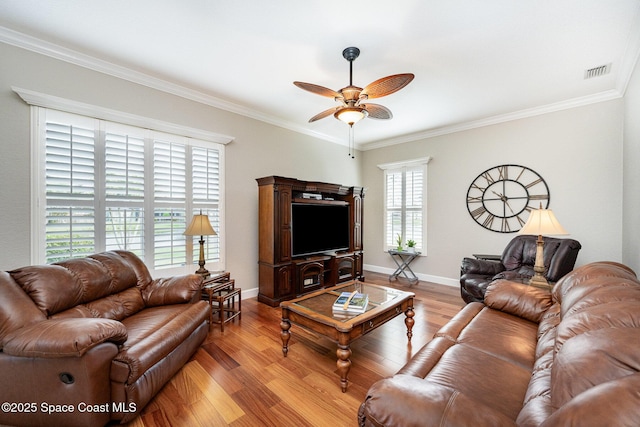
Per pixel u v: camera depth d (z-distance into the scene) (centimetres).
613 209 327
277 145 430
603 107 332
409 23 212
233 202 375
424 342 254
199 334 232
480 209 425
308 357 227
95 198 266
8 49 227
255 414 163
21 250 231
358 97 241
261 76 297
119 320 209
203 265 308
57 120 247
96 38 234
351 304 219
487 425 74
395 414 83
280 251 366
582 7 194
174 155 320
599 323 99
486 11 199
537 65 270
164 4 195
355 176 568
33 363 141
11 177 228
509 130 399
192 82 311
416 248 495
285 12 202
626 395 60
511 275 292
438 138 472
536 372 124
